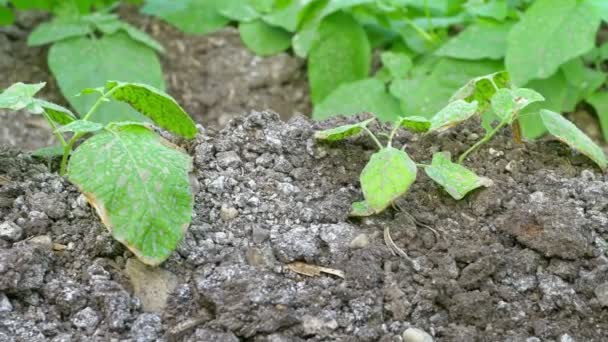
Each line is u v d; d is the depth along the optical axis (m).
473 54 1.41
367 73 1.51
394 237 1.04
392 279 1.01
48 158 1.12
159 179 0.99
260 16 1.57
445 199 1.07
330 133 1.08
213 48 1.57
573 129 1.10
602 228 1.05
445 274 1.02
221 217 1.06
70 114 1.06
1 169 1.09
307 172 1.10
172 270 1.02
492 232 1.05
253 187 1.08
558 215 1.04
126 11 1.63
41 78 1.52
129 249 1.00
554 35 1.36
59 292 1.00
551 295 1.01
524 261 1.03
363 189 1.02
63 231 1.04
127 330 0.99
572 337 0.99
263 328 0.98
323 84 1.50
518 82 1.35
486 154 1.12
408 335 0.98
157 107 1.07
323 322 0.99
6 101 1.04
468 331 0.99
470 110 1.06
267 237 1.04
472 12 1.44
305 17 1.51
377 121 1.14
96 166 0.99
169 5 1.59
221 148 1.10
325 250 1.03
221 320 0.98
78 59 1.46
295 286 1.01
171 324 0.99
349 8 1.51
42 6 1.53
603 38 1.58
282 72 1.54
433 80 1.42
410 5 1.53
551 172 1.10
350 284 1.01
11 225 1.04
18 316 0.99
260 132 1.12
